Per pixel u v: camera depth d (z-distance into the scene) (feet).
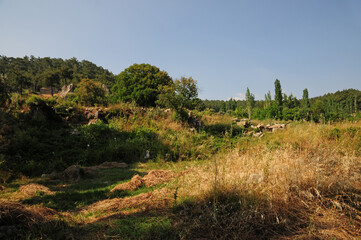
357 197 11.12
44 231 9.49
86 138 32.78
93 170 24.39
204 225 9.71
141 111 47.16
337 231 8.72
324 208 10.43
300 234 8.73
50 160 26.35
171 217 10.78
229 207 10.95
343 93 305.12
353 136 27.02
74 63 396.37
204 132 42.22
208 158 28.81
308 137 27.76
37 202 14.17
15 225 9.52
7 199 14.60
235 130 46.68
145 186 17.56
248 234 8.96
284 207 10.43
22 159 25.25
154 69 84.43
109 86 239.50
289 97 148.15
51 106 39.17
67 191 16.89
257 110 94.17
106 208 12.69
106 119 42.34
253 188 12.08
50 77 204.33
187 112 48.47
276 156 16.05
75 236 9.36
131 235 9.17
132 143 33.04
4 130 29.22
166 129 41.39
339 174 12.96
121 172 23.90
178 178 17.03
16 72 183.42
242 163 16.16
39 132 31.58
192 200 12.28
